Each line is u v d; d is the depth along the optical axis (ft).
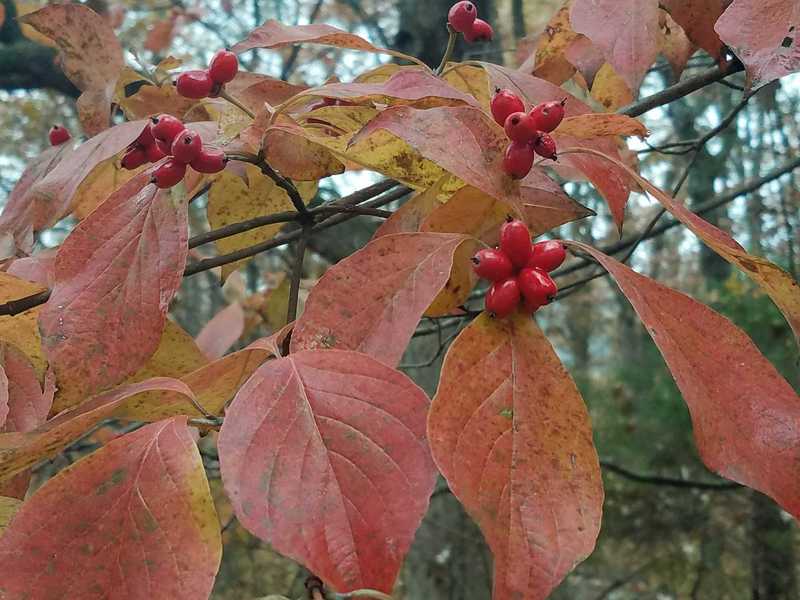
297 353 0.57
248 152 0.85
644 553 4.34
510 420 0.56
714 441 0.57
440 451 0.53
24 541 0.51
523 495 0.53
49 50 2.76
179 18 3.08
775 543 3.58
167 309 0.70
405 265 0.65
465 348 0.59
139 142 0.88
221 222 1.11
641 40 0.85
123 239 0.72
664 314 0.62
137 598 0.50
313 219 0.92
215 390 0.69
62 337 0.68
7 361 0.86
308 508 0.49
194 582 0.50
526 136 0.62
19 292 0.83
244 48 0.93
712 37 0.99
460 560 2.96
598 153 0.71
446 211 0.75
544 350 0.60
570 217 0.83
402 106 0.63
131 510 0.53
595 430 4.07
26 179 1.07
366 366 0.57
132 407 0.68
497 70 0.95
